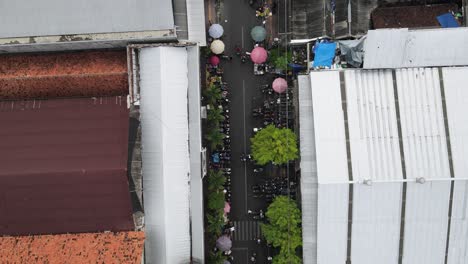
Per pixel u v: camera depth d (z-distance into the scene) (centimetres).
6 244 5262
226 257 6281
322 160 5541
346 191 5509
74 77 5606
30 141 5275
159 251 5578
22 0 5356
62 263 5131
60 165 5138
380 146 5556
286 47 6178
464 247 5650
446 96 5641
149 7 5356
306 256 5791
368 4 6053
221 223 6019
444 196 5503
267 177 6353
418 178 5419
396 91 5678
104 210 5288
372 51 5625
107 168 5109
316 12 6006
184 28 5684
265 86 6406
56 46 5600
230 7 6438
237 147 6419
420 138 5559
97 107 5441
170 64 5534
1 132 5331
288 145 5809
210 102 6091
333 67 5850
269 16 6419
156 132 5516
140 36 5428
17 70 5647
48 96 5716
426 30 5619
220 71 6406
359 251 5691
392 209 5562
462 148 5516
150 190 5553
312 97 5666
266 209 6359
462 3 6000
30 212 5281
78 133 5297
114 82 5644
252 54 6153
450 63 5688
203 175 5781
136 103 5553
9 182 5138
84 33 5428
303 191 5719
